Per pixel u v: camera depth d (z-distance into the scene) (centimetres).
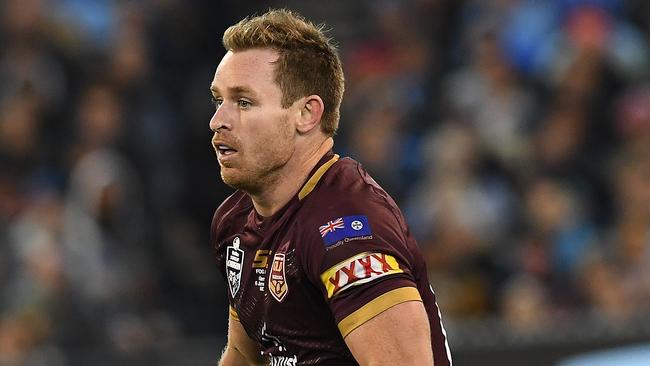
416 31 3766
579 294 3036
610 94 3575
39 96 3262
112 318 2816
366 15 3875
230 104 1205
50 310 2694
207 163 3441
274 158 1206
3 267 2770
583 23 3606
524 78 3534
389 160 3297
